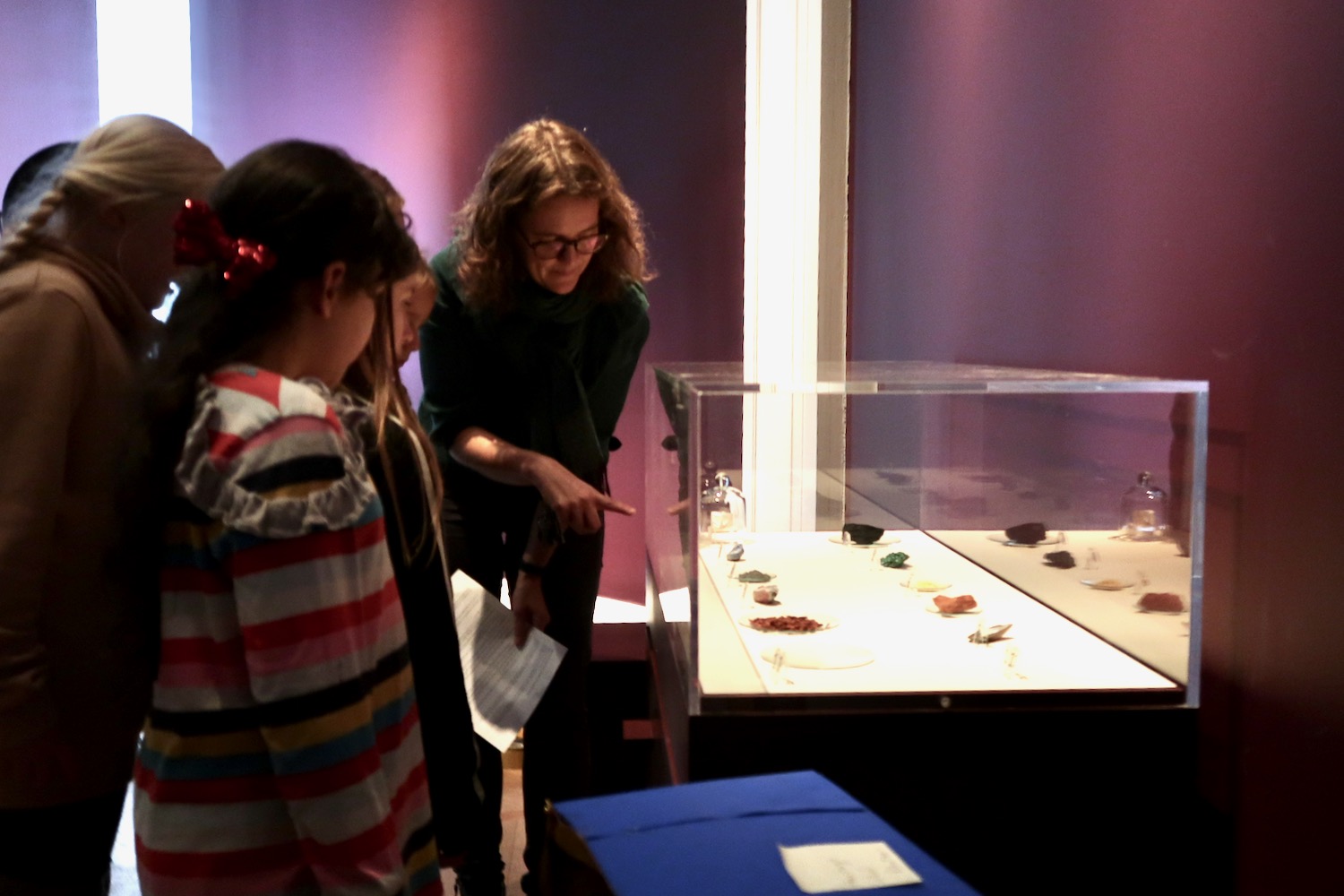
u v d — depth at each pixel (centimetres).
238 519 111
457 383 236
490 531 245
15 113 416
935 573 253
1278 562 179
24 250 137
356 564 119
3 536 125
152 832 117
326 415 118
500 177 213
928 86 355
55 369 130
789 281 417
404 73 418
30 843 136
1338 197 162
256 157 126
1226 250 193
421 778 133
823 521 279
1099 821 183
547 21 411
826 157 436
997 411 253
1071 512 220
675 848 126
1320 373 167
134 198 142
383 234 127
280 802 117
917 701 180
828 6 429
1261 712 184
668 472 248
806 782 146
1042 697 181
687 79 411
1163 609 188
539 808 241
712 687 181
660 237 416
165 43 423
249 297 122
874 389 196
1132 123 227
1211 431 199
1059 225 263
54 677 135
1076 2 253
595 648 372
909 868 121
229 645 116
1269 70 180
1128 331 230
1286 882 177
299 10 419
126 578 126
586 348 242
